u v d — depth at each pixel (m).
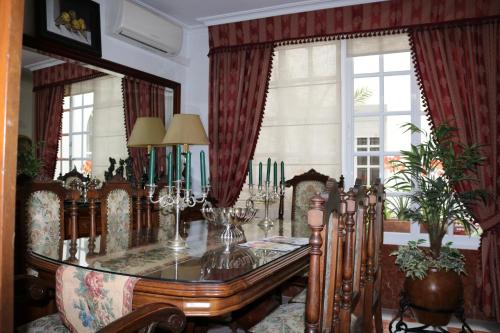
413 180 3.37
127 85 3.51
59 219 2.21
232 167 3.92
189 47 4.29
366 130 3.61
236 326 2.77
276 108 3.82
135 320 0.94
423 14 3.25
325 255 1.18
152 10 3.76
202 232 2.35
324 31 3.59
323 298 1.22
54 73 2.87
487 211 2.98
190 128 3.29
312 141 3.69
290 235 2.23
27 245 2.03
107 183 2.44
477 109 3.06
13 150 0.47
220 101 4.00
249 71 3.88
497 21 3.03
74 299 1.25
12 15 0.46
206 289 1.26
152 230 2.42
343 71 3.60
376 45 3.46
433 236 2.79
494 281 2.97
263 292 1.50
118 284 1.19
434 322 2.69
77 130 3.01
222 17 3.95
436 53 3.21
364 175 3.60
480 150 3.03
